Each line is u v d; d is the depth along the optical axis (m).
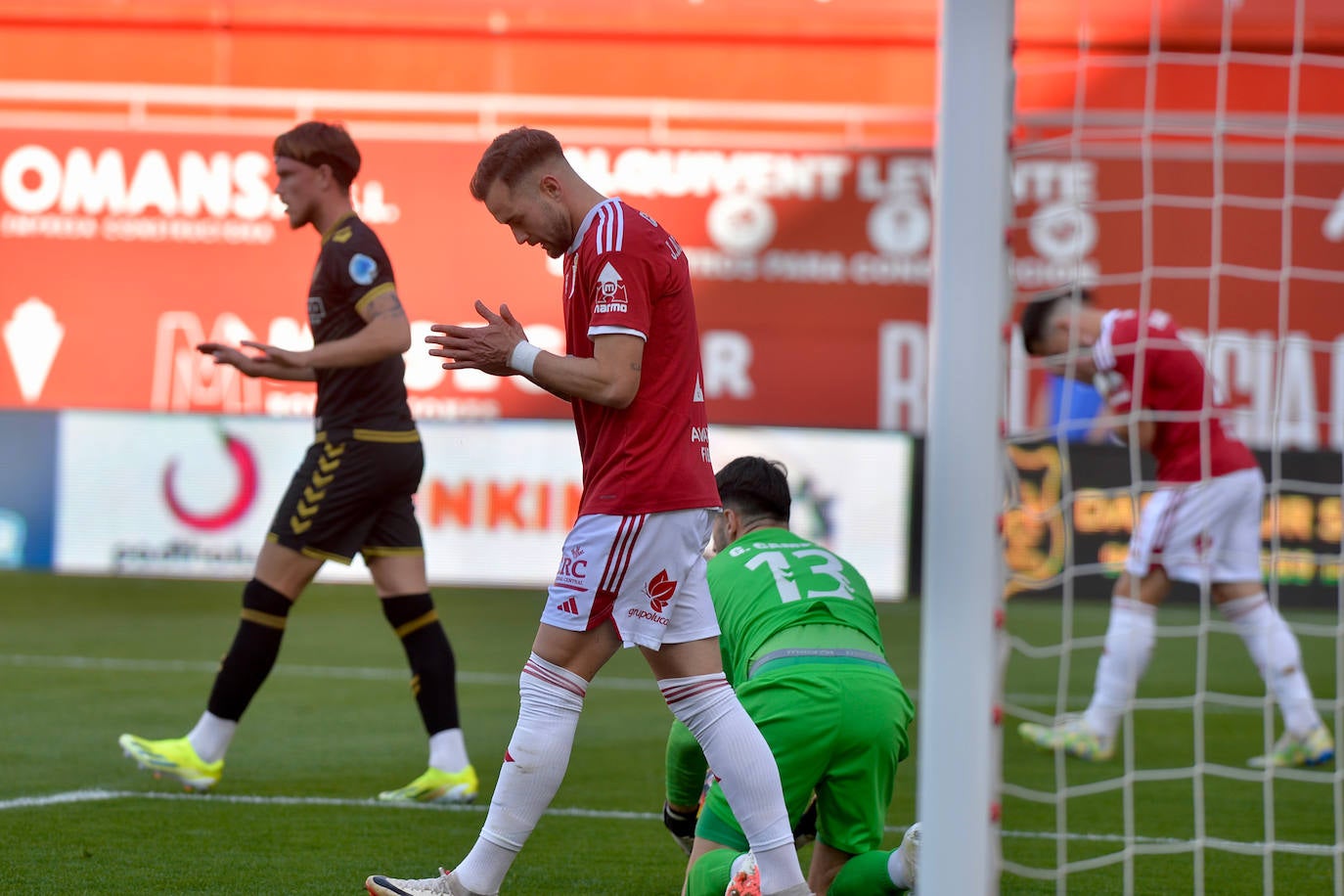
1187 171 42.81
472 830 14.69
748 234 43.94
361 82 54.47
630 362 10.35
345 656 29.25
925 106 53.81
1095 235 43.03
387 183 43.56
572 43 54.28
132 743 15.86
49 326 44.00
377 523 16.41
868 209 43.81
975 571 8.34
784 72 54.12
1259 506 20.50
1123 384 20.41
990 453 8.35
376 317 15.63
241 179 44.00
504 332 10.41
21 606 35.56
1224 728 23.20
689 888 11.21
